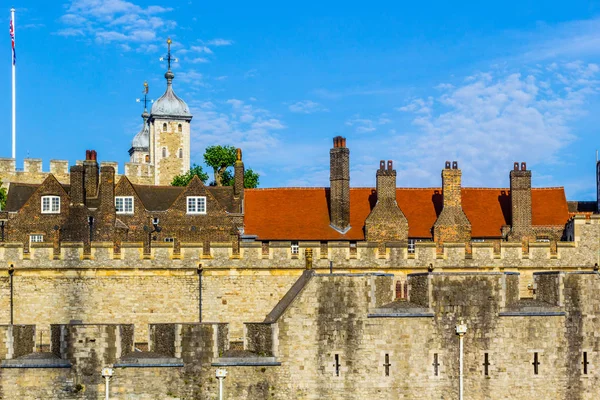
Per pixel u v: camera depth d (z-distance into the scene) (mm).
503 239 74688
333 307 52688
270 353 52281
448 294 53438
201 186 78062
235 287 66562
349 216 75000
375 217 73250
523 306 54062
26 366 50906
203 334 51781
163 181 142500
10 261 65438
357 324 52750
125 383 51219
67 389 50969
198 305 66188
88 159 81312
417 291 54094
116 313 65562
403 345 52969
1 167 109688
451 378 53125
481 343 53406
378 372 52688
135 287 65812
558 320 54156
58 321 65188
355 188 77250
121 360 51312
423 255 68438
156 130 143000
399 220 73375
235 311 66438
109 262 65812
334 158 74875
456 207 73688
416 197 76500
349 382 52531
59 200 79875
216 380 51625
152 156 143875
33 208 79688
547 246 69125
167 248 66250
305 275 56688
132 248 66000
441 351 53156
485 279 53719
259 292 66688
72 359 51125
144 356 51688
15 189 86750
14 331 51625
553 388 53781
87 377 51094
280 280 66938
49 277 65438
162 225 77688
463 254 68625
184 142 143875
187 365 51531
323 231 74312
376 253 68062
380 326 52875
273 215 76000
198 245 66500
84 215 78000
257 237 74000
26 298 65312
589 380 54219
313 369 52375
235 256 66688
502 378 53375
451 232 73188
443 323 53312
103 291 65562
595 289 54719
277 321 52344
